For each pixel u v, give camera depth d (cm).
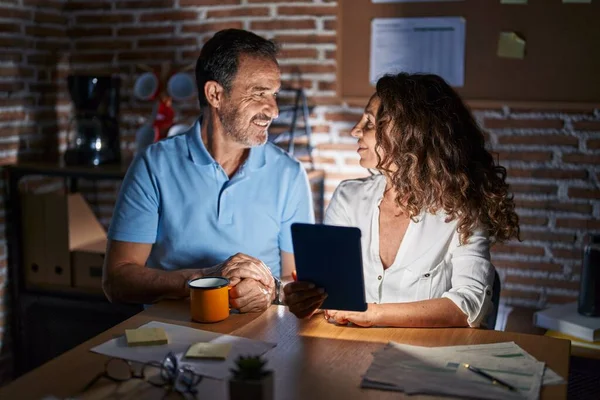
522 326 279
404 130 194
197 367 140
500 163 297
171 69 321
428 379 135
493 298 202
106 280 208
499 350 151
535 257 298
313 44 311
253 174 218
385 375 137
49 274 308
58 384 133
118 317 302
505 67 289
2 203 313
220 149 215
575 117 285
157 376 136
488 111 295
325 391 131
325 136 317
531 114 290
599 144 283
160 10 332
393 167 200
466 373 138
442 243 198
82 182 356
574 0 276
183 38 330
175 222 213
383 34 302
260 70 206
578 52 279
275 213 221
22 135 324
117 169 303
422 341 158
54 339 314
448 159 194
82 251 300
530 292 301
